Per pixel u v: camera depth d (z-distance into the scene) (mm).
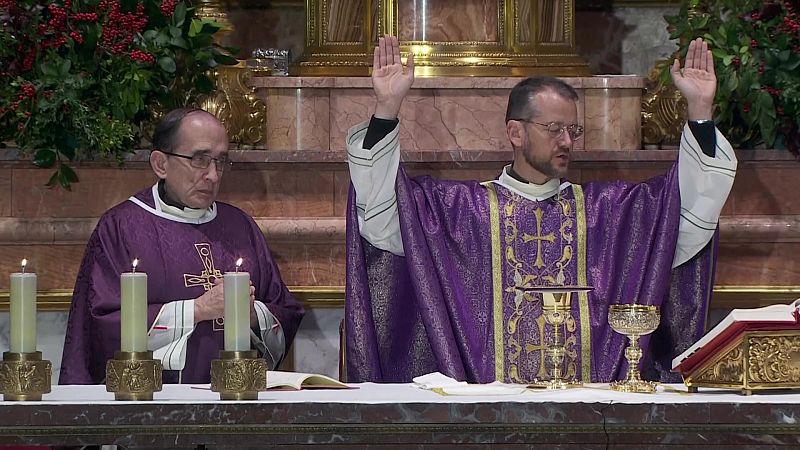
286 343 22438
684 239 22203
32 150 24500
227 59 25859
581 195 22500
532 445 14656
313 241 25016
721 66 25188
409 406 14492
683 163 22016
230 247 22469
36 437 14547
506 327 21812
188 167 21844
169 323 20719
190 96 26047
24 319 15617
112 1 24547
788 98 24812
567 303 17375
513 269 22062
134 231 21953
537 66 26922
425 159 24906
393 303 22234
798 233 25156
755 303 25219
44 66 24078
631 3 29547
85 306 21734
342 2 27297
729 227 25062
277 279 22766
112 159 24969
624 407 14477
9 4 23859
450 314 21703
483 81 25812
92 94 24641
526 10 27141
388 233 21906
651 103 26672
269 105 26031
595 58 29453
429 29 27141
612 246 22188
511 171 22812
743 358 15820
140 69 24547
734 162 21672
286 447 14633
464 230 22219
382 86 21438
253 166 25281
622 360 21625
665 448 14648
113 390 15102
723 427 14508
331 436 14594
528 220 22250
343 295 24969
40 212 25016
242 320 15219
